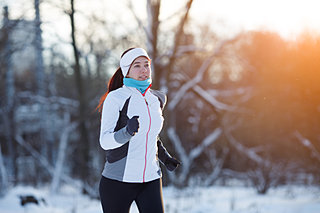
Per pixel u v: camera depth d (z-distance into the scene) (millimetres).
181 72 14000
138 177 2549
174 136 13148
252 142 13680
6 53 13086
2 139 17047
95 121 14727
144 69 2590
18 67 18328
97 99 15547
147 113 2549
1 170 7965
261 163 12172
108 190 2564
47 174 16094
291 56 12531
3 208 6789
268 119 13180
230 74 15289
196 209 6605
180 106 14664
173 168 2861
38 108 17594
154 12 10961
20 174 16969
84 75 15945
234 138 14102
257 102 13477
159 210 2588
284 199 8000
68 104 15914
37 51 15680
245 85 14383
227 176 13898
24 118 18203
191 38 14836
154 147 2648
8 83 15523
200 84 14328
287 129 12867
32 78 18203
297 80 12391
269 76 13078
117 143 2369
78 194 12266
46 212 6930
